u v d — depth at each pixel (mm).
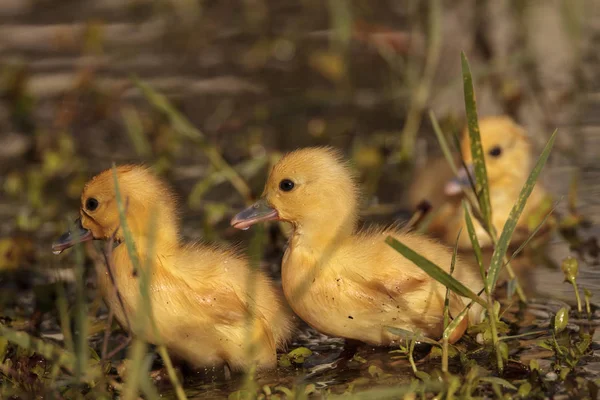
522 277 11055
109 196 9633
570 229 12336
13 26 21078
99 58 19031
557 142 15047
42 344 8070
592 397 7918
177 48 20031
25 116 16922
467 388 7832
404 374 8664
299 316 9766
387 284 9242
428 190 12977
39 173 14766
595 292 10508
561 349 8742
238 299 9219
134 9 22125
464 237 12078
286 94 17703
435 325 9305
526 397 7945
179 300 9094
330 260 9461
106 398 7883
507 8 17562
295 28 20719
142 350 7402
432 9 15539
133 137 15484
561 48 17625
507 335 9453
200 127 16422
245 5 22484
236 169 14602
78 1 22766
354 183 9984
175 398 8539
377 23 19578
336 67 17844
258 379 8828
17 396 8547
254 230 12695
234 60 19375
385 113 16594
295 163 9766
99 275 9609
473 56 17250
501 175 12711
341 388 8477
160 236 9430
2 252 12250
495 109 16266
